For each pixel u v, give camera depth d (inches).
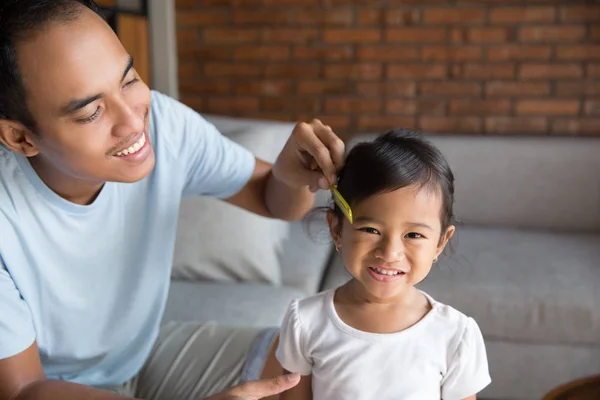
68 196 40.2
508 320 69.8
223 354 48.2
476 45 101.7
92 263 42.1
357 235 32.9
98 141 33.7
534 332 69.7
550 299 68.9
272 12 106.6
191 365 47.8
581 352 69.4
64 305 41.3
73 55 31.8
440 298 70.9
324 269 80.5
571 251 80.5
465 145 92.6
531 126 103.0
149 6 107.4
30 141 35.4
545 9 98.7
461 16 101.1
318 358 34.8
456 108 104.6
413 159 33.0
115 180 36.4
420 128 106.4
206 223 71.3
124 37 96.7
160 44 108.7
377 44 104.6
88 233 41.3
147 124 37.9
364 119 107.8
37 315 40.8
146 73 106.9
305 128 38.5
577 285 70.8
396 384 33.4
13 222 38.0
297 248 82.0
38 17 31.7
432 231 32.7
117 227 43.2
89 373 45.8
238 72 110.1
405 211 31.9
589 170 88.7
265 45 108.0
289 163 42.5
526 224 91.5
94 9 36.0
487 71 102.3
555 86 101.0
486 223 92.7
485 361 34.7
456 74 103.3
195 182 49.7
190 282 71.8
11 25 31.6
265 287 70.7
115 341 45.3
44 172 38.6
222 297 67.5
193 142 48.0
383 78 105.7
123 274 44.4
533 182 90.4
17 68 31.9
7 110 33.7
